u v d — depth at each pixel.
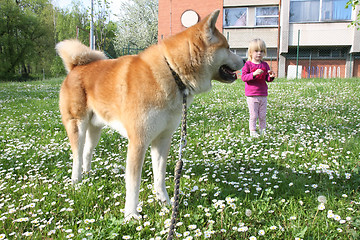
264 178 3.22
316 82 13.23
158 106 2.63
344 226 2.36
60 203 2.92
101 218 2.57
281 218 2.54
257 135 5.03
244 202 2.81
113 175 3.66
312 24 20.30
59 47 3.58
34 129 6.04
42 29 38.44
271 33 21.47
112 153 4.39
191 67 2.73
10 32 36.84
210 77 2.94
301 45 20.62
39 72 45.00
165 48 2.73
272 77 5.11
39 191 3.13
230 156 4.15
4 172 3.80
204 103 8.58
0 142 5.13
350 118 5.97
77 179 3.43
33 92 12.72
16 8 35.97
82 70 3.38
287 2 20.19
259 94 5.14
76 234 2.39
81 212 2.72
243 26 21.75
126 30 34.50
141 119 2.62
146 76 2.65
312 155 3.99
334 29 20.06
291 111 6.89
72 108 3.32
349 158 3.79
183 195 2.97
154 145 2.97
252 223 2.49
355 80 13.59
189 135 5.35
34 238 2.32
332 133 4.96
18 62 37.03
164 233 2.26
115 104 2.90
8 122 6.55
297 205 2.74
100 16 16.14
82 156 3.46
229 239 2.27
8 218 2.60
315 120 6.00
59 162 4.07
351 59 20.48
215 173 3.58
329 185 3.08
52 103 9.49
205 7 21.84
